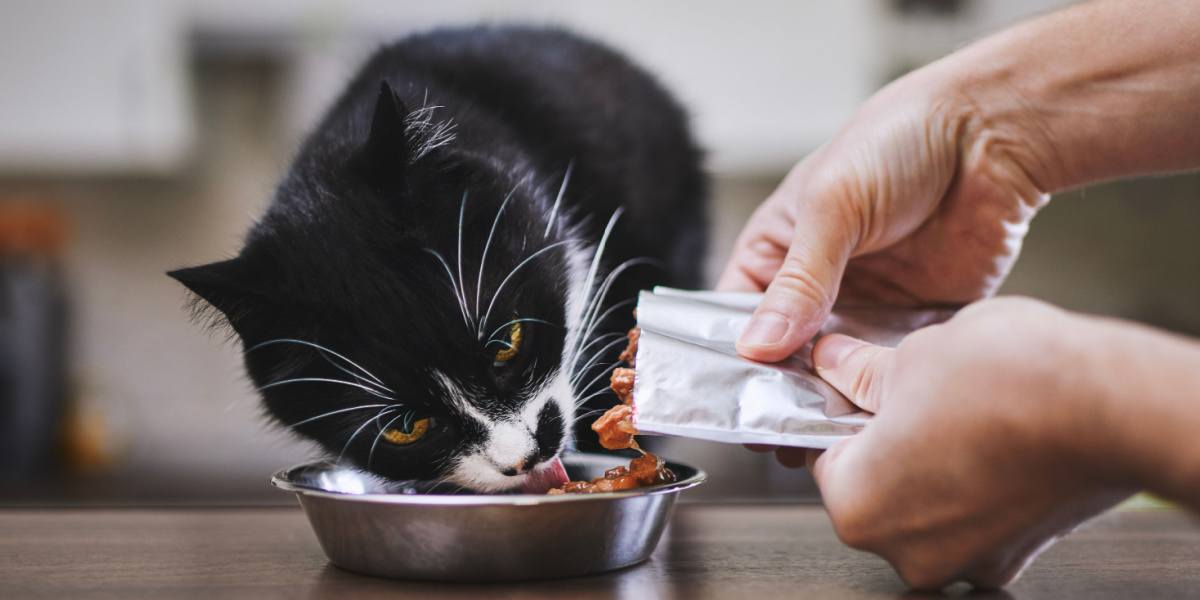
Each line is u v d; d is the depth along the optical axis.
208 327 0.63
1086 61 0.60
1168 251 1.36
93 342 1.31
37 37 1.21
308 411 0.65
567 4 1.19
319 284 0.62
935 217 0.63
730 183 1.32
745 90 1.25
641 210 0.74
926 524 0.46
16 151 1.26
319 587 0.48
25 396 1.19
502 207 0.66
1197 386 0.40
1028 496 0.44
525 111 0.72
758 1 1.22
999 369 0.43
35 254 1.26
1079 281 1.37
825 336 0.53
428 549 0.49
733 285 0.65
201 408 1.30
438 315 0.62
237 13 1.24
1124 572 0.50
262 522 0.58
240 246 0.66
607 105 0.75
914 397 0.45
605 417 0.54
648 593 0.48
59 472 1.23
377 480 0.63
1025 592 0.48
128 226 1.33
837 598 0.47
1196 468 0.39
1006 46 0.61
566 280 0.68
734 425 0.49
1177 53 0.59
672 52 1.22
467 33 0.77
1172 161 0.61
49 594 0.47
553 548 0.49
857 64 1.25
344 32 1.25
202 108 1.32
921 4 1.24
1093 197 1.35
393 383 0.62
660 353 0.50
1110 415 0.41
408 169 0.63
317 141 0.69
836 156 0.60
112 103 1.24
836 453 0.48
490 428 0.63
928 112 0.61
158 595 0.47
